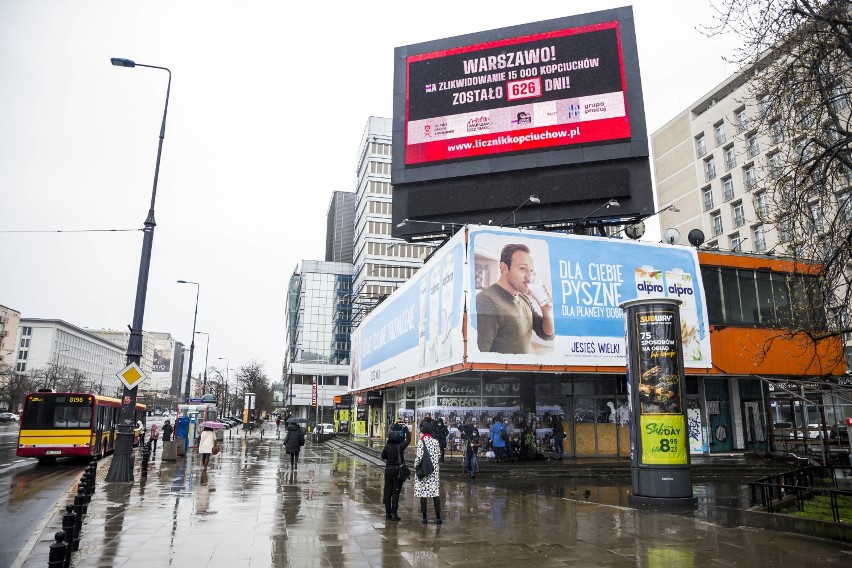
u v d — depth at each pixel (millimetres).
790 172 12453
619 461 22281
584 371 21578
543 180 25766
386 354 32656
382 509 12102
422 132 27797
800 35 11188
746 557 8047
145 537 9148
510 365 20594
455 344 20938
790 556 8117
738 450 26406
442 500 13703
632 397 13570
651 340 13391
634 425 13438
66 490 15914
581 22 26906
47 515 11891
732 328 25469
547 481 18469
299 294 113375
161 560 7707
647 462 13055
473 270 20891
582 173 25406
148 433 54969
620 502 13648
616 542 8977
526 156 26188
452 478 19047
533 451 22672
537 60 27047
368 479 17984
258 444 38812
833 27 10789
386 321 33438
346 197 132375
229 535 9320
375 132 94188
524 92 26875
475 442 23812
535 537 9312
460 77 27859
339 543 8781
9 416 82812
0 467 22906
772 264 27297
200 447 21219
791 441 25125
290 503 12820
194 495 14000
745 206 58656
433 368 23250
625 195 24766
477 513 11719
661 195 72312
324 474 19484
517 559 7863
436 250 25203
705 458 23719
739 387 27000
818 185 11992
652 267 24031
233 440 43844
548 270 22078
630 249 23859
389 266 91250
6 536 9961
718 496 14867
